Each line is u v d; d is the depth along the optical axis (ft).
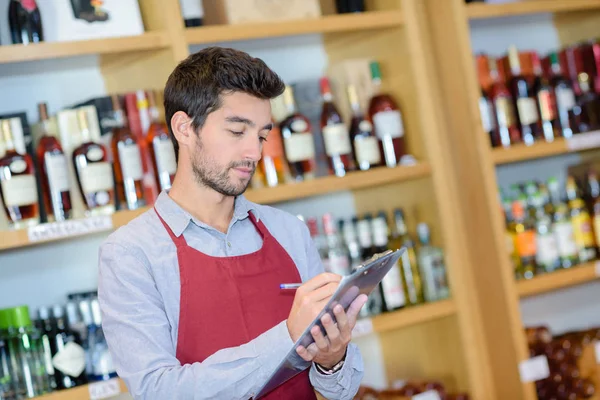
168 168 7.43
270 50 9.12
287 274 5.46
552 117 9.30
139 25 7.41
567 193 9.66
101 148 7.20
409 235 8.95
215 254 5.27
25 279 7.82
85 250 8.11
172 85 5.16
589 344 9.22
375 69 8.70
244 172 5.03
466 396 8.46
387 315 8.07
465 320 8.51
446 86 8.85
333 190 7.93
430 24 8.89
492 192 8.59
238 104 4.93
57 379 6.88
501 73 9.71
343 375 5.19
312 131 8.43
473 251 8.95
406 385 8.62
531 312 10.36
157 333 4.94
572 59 9.93
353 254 8.46
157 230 5.21
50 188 7.07
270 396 5.24
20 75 7.87
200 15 7.73
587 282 10.76
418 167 8.46
